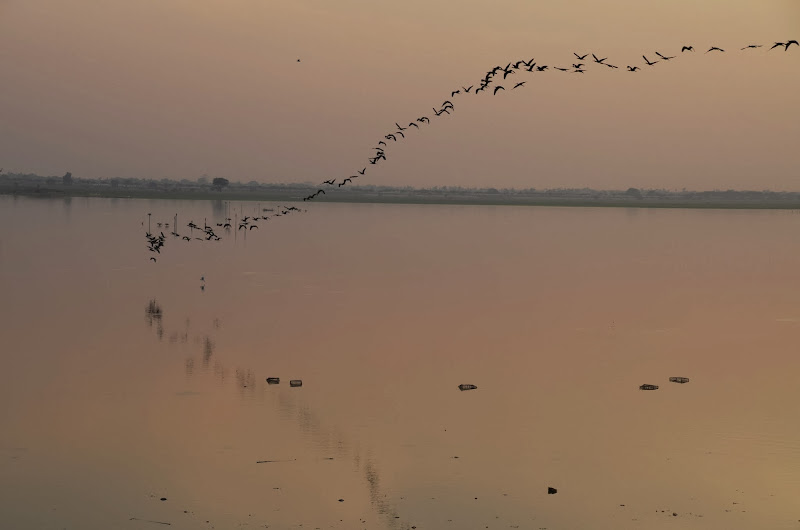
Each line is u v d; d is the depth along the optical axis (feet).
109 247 390.01
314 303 235.61
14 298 236.43
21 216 597.11
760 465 102.63
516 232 552.41
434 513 88.79
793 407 128.47
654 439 112.68
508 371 153.58
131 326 196.75
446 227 593.42
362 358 164.14
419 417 123.13
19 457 104.47
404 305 233.55
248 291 258.16
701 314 221.87
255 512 88.58
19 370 150.51
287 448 108.58
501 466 102.53
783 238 521.65
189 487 95.25
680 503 91.35
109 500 91.45
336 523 86.02
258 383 143.02
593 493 94.22
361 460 104.37
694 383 144.77
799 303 242.78
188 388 139.13
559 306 234.17
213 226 551.18
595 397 134.92
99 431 114.93
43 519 86.43
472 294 257.55
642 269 336.08
